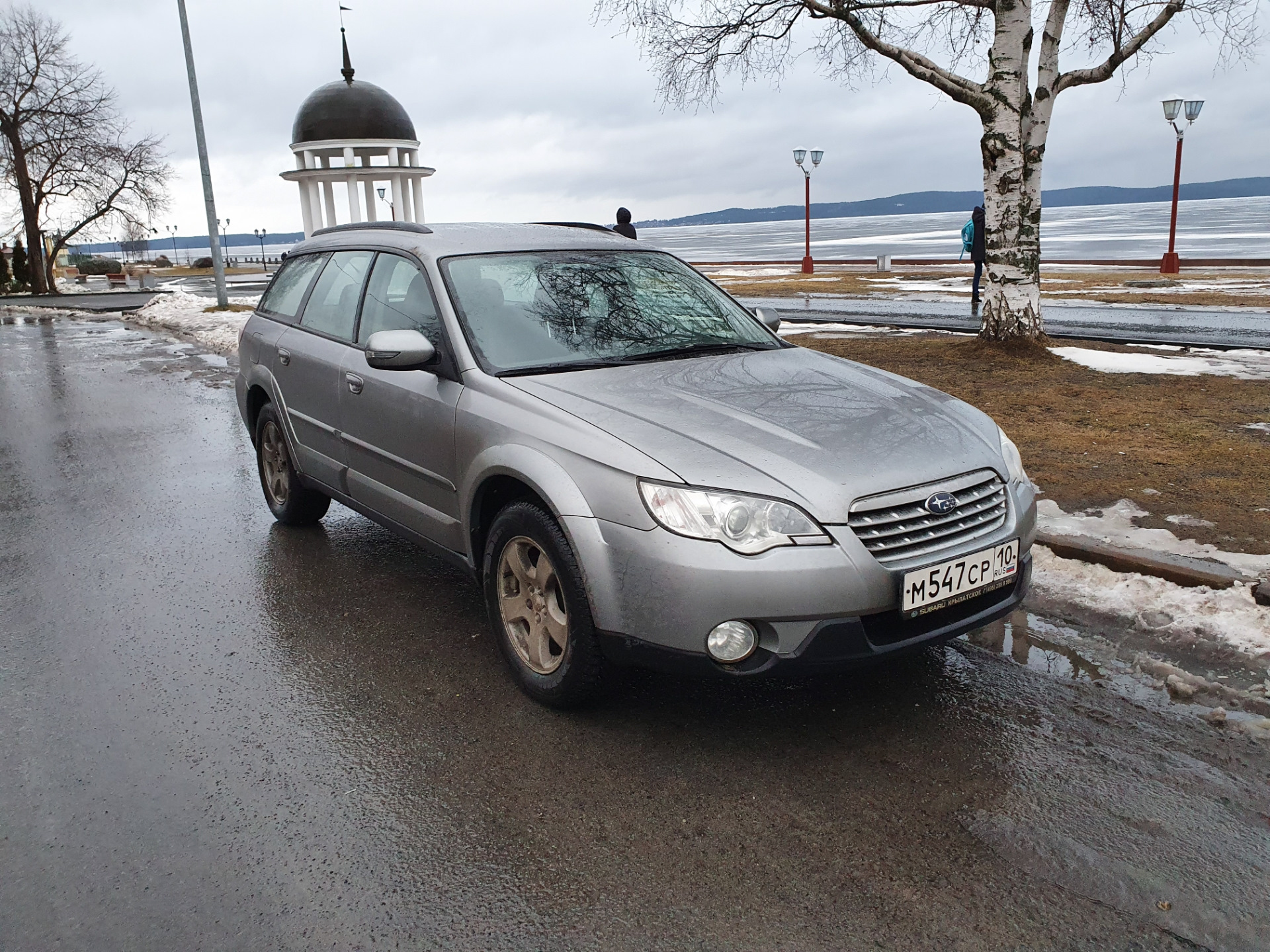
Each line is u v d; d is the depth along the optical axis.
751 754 3.17
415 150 41.28
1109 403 8.06
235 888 2.55
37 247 44.69
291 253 5.95
